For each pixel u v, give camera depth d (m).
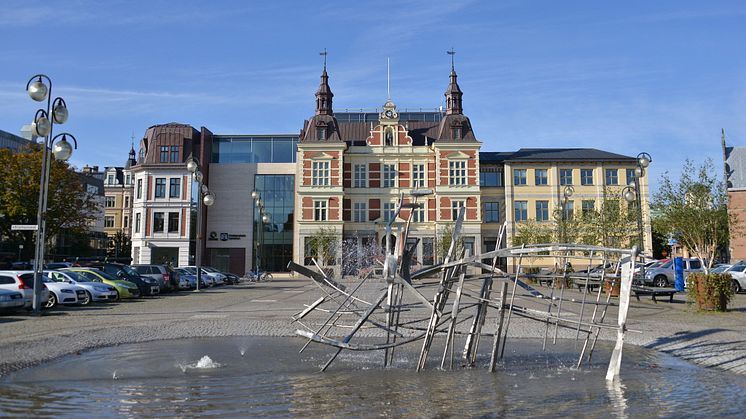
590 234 33.00
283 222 63.88
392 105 63.00
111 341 12.65
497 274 10.20
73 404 7.13
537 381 8.65
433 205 61.03
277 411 6.84
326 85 63.44
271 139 65.38
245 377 8.91
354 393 7.80
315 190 60.16
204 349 11.77
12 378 8.78
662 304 21.56
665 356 10.95
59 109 18.81
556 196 61.47
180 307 21.53
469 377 8.98
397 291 10.39
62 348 11.38
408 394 7.75
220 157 65.19
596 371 9.48
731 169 48.12
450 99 63.53
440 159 60.53
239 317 17.36
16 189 41.53
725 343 11.68
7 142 81.19
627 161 61.50
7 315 18.20
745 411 6.81
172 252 60.12
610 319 16.00
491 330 14.38
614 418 6.52
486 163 62.91
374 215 61.44
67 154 18.59
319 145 60.66
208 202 34.19
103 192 93.44
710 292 18.11
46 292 20.55
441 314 10.13
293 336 13.74
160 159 61.72
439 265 9.93
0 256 55.28
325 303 22.48
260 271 58.25
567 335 13.73
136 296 26.66
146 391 7.88
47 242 49.00
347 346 9.09
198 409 6.92
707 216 32.41
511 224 60.75
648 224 55.78
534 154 63.34
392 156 62.25
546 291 28.92
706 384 8.34
